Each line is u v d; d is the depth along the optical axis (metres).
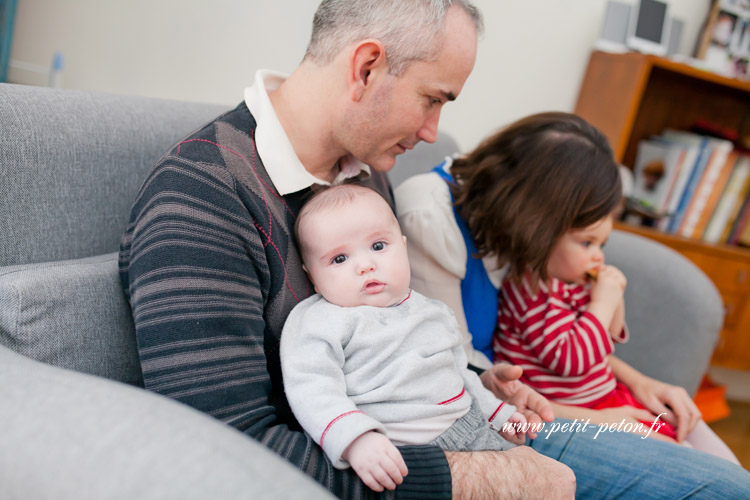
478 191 1.14
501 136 1.17
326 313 0.80
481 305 1.15
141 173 0.92
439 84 0.82
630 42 2.07
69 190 0.81
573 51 2.17
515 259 1.10
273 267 0.77
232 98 1.85
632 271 1.39
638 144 2.35
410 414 0.77
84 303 0.73
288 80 0.87
